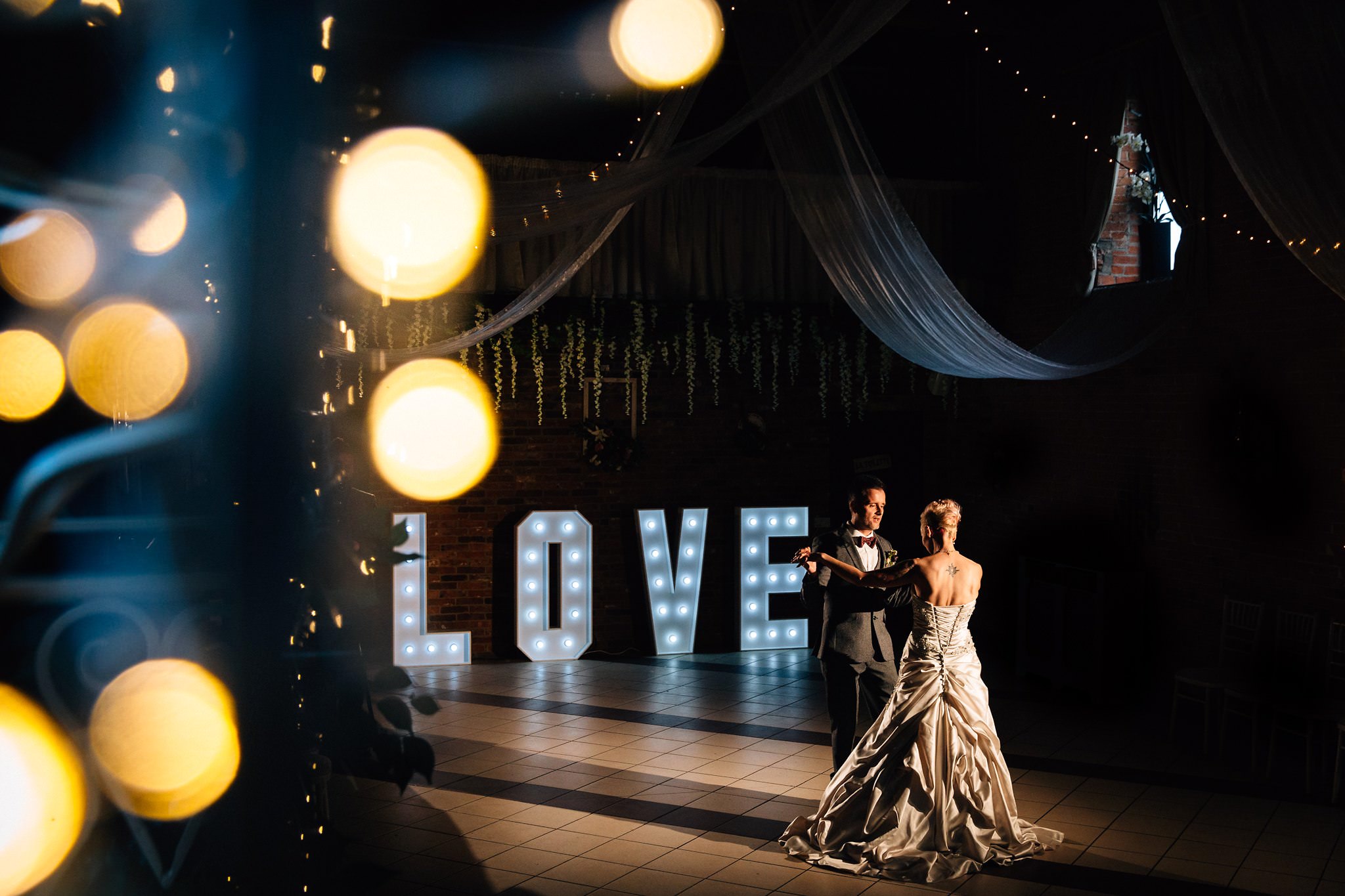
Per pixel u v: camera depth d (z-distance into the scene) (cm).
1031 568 966
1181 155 828
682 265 1029
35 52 212
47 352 214
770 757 745
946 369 820
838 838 564
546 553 1045
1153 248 923
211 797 199
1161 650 870
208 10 198
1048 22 967
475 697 913
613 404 1069
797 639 1112
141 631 205
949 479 1141
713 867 556
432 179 606
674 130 552
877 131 1088
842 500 1128
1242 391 791
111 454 202
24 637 211
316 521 201
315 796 212
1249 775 702
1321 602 737
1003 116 1050
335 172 210
